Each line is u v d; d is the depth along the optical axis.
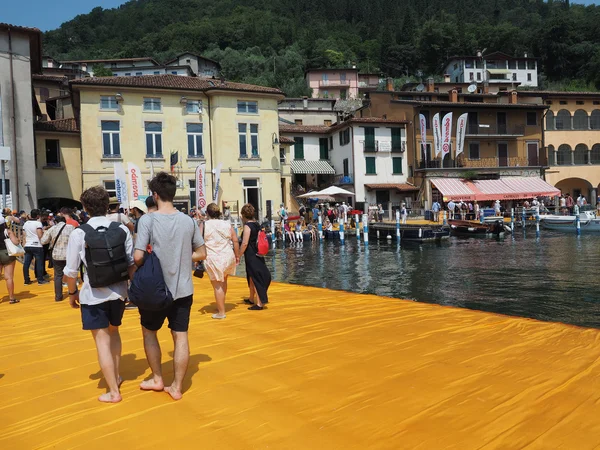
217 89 34.16
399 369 5.18
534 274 18.02
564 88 83.12
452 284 16.47
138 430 3.83
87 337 7.05
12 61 25.02
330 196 40.16
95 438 3.71
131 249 4.34
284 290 11.42
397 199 46.88
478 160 47.72
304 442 3.56
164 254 4.19
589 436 3.55
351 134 45.78
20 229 18.11
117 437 3.72
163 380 4.98
